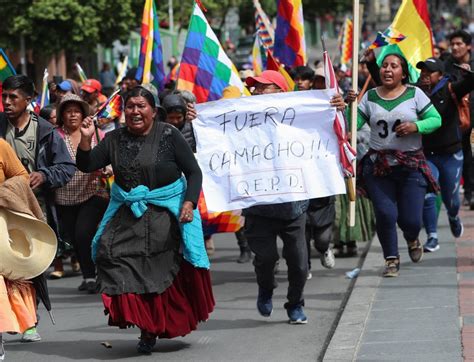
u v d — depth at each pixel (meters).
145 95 9.05
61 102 12.98
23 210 8.94
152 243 8.91
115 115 13.21
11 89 10.08
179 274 9.16
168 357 9.15
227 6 49.69
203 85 13.98
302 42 15.75
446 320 9.56
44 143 10.48
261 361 8.89
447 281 11.61
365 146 14.14
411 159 11.80
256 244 9.90
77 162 9.13
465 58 16.28
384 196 11.97
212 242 16.14
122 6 37.75
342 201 14.69
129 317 8.79
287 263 9.94
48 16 35.94
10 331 8.75
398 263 12.23
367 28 72.69
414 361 8.21
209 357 9.09
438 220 17.27
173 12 47.38
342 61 25.69
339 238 14.71
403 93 11.70
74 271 15.03
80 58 43.31
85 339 10.08
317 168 9.96
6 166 9.16
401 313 10.04
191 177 9.09
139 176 9.02
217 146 9.95
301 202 9.84
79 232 12.88
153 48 17.78
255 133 9.95
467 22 79.56
